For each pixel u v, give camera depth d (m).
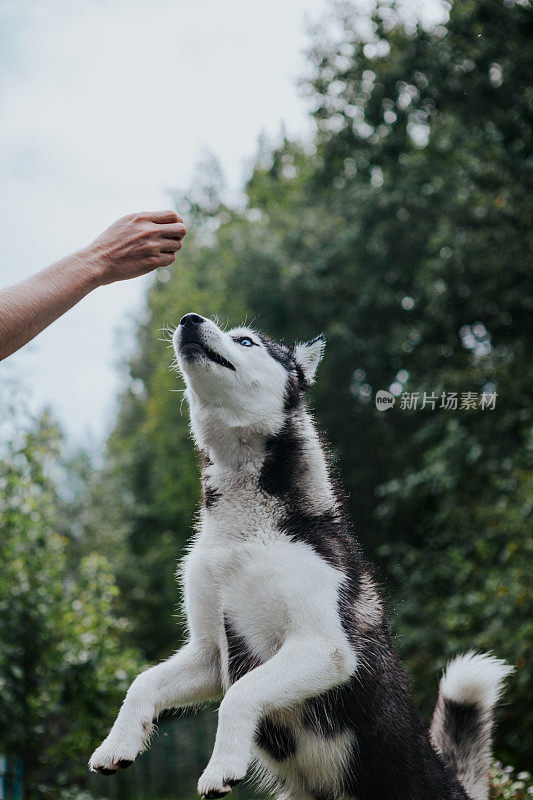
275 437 3.25
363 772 3.12
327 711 3.02
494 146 12.05
